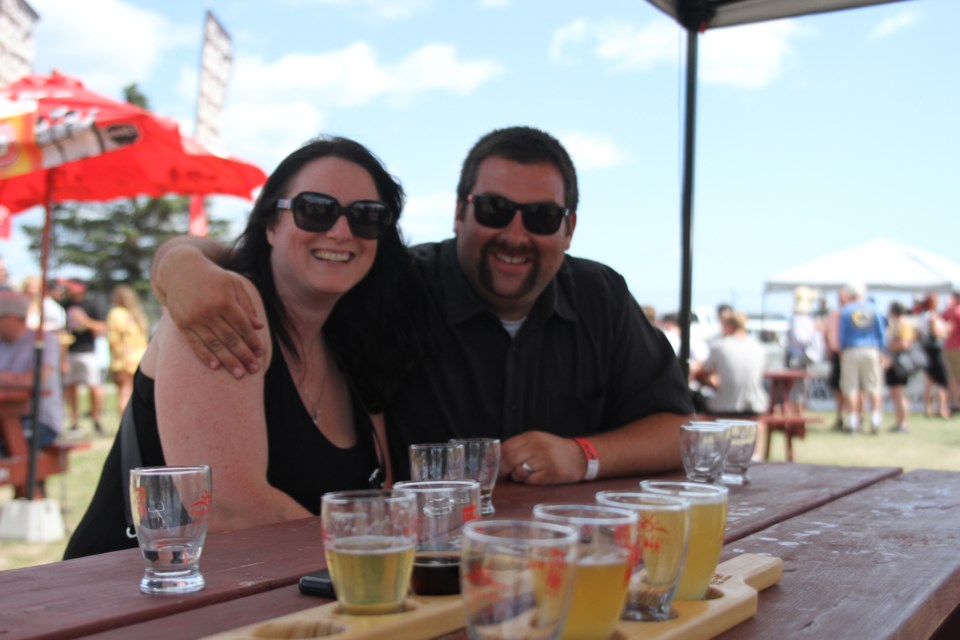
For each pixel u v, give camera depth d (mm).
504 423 2654
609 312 2838
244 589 1250
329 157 2199
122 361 10984
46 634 1033
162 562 1218
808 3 3494
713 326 16859
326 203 2127
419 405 2598
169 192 6461
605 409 2914
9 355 5844
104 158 6047
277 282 2211
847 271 16500
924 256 16891
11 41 5805
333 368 2336
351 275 2188
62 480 5934
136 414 2023
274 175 2219
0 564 4613
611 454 2447
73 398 11383
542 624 902
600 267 2965
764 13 3578
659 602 1099
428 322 2598
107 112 4727
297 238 2145
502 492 2178
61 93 5070
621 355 2854
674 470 2654
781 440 11242
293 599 1205
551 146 2625
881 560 1548
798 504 2121
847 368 12289
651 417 2744
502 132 2654
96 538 1987
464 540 951
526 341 2693
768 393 11359
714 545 1184
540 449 2322
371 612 1066
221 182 6367
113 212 41531
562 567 907
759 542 1694
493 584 911
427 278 2684
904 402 12586
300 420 2125
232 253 2271
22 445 5621
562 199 2627
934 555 1588
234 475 1815
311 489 2121
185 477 1235
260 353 1898
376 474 2215
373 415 2412
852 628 1163
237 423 1836
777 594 1331
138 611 1127
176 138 5039
